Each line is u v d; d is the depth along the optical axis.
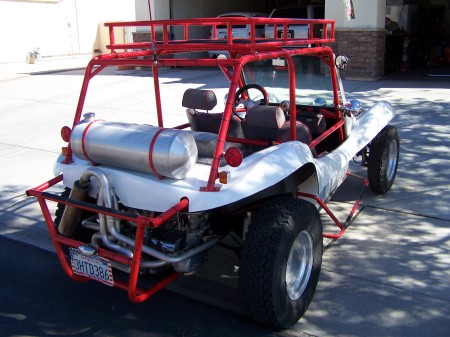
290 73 3.50
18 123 9.55
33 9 21.34
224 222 3.53
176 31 17.44
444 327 3.23
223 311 3.51
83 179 3.19
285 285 3.06
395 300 3.54
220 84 12.26
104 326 3.38
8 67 19.03
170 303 3.62
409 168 6.25
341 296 3.62
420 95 10.29
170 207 2.95
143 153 2.96
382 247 4.32
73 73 16.50
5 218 5.26
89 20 23.64
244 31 15.19
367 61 12.52
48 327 3.38
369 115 5.11
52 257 4.41
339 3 12.53
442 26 18.56
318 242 3.39
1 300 3.72
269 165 3.08
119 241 3.15
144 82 13.31
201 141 3.39
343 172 4.88
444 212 4.97
